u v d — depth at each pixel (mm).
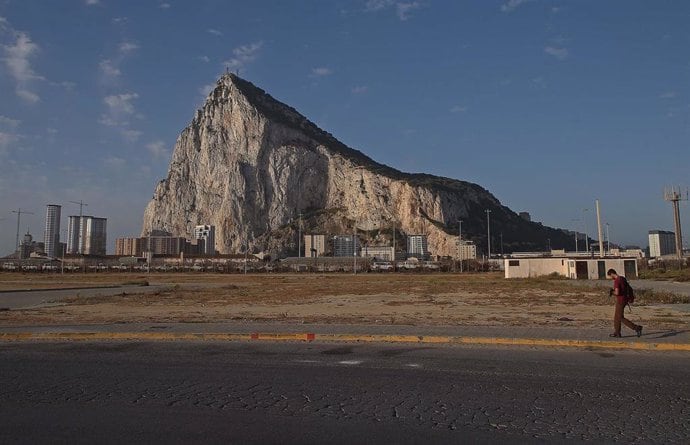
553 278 67250
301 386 8789
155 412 7215
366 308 24281
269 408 7414
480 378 9359
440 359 11320
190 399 7934
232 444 5918
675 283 46406
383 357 11617
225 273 114062
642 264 91188
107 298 32719
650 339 13281
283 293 37938
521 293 35750
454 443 5949
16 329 16188
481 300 29297
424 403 7668
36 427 6531
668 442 5988
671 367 10359
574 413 7133
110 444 5914
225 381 9188
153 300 30891
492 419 6863
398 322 17531
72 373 9953
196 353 12336
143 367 10555
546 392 8312
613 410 7277
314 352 12391
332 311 22703
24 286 51406
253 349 12922
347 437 6152
